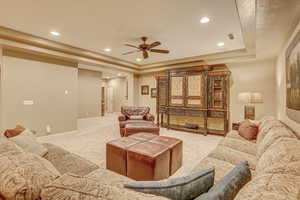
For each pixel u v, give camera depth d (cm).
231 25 281
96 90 816
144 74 705
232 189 80
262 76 444
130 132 370
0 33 299
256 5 167
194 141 404
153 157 195
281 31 234
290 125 234
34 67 405
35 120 411
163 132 504
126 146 232
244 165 106
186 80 506
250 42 312
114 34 327
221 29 298
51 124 444
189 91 500
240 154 202
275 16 190
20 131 204
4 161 87
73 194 60
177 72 525
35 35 336
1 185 74
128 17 258
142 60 569
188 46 396
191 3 216
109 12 242
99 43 385
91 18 262
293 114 211
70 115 490
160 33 319
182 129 520
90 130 510
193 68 487
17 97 378
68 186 64
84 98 764
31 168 81
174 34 323
